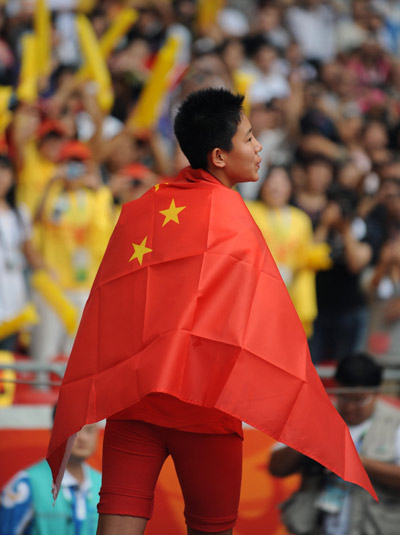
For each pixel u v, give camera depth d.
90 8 25.97
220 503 6.95
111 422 6.94
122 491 6.73
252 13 29.27
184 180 7.20
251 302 6.48
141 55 23.53
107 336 6.62
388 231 18.77
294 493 10.16
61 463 6.70
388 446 10.24
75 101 20.73
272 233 17.91
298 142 23.36
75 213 17.38
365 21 30.17
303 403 6.42
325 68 26.88
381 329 17.66
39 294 16.80
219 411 6.76
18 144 19.06
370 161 22.72
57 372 11.08
